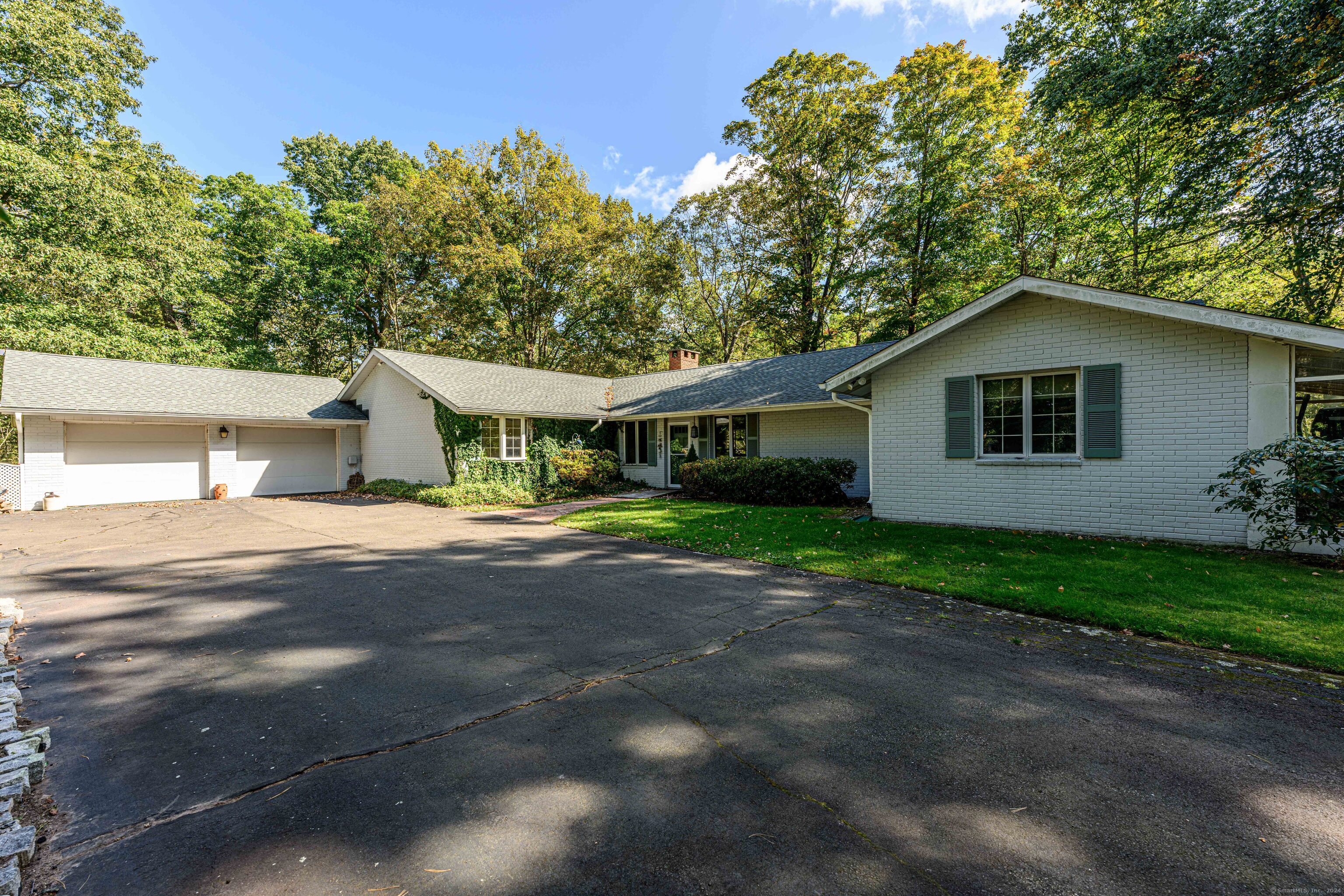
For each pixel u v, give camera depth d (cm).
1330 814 233
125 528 1114
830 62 2480
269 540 961
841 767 273
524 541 933
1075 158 1761
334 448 2003
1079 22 1588
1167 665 392
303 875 205
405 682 384
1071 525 814
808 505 1273
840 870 204
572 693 363
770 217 2647
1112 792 251
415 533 1023
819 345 2816
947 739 299
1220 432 705
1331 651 393
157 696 364
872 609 533
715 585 630
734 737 304
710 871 205
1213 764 272
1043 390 848
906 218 2417
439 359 1872
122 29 2109
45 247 1811
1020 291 814
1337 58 1012
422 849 219
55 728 323
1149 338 753
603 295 3112
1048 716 323
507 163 2995
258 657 432
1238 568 598
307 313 2864
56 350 1862
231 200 2784
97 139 2055
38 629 503
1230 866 204
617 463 1844
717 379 1853
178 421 1608
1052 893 191
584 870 206
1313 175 1127
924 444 952
